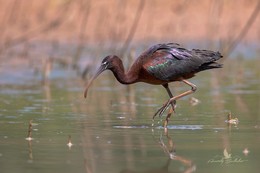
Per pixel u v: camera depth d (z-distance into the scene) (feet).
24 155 38.55
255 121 47.88
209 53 49.37
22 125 46.80
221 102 56.29
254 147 40.24
